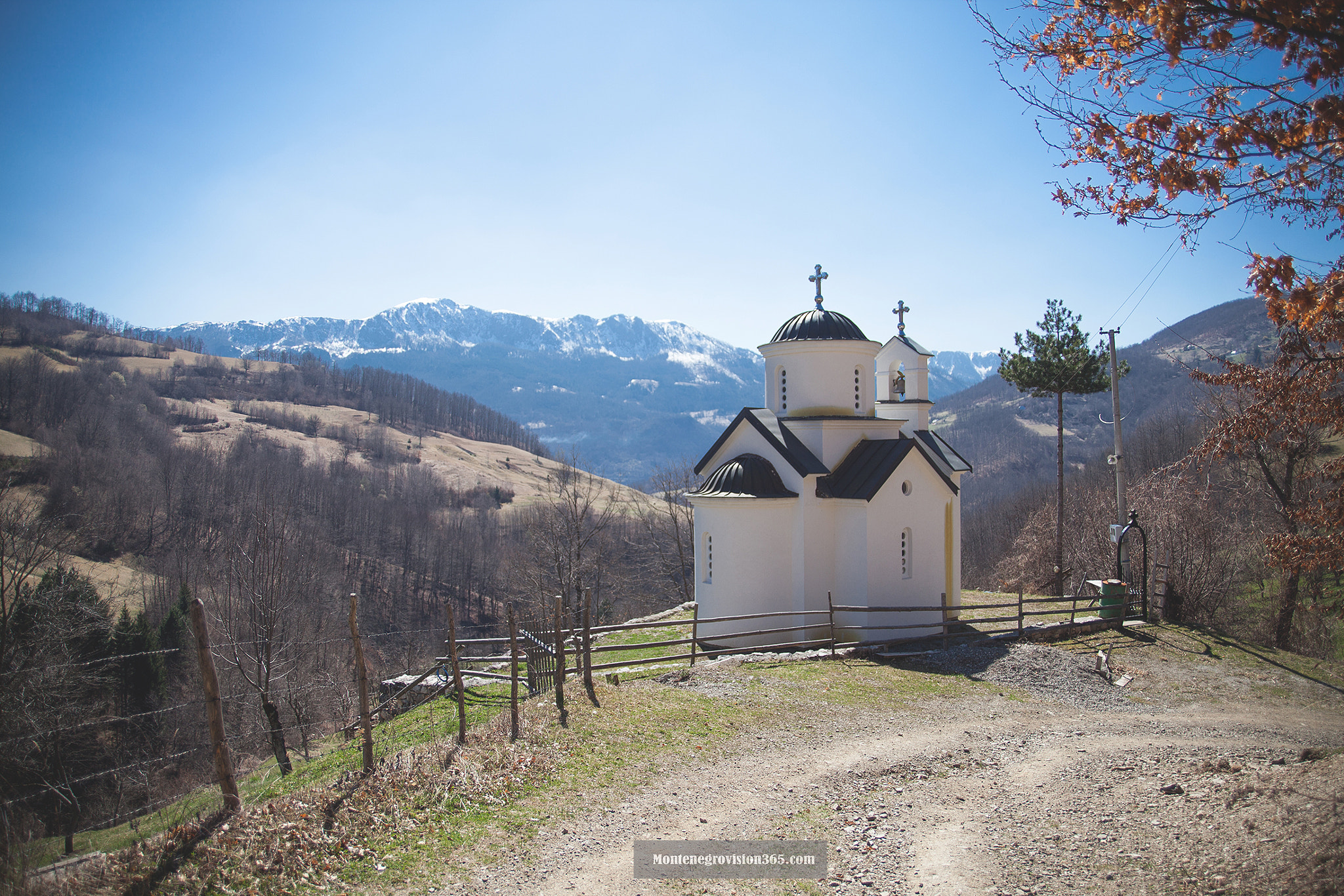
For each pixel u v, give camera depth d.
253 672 34.00
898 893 8.74
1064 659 21.80
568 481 59.81
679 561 57.62
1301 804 9.46
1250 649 24.22
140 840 10.42
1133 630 25.69
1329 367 11.02
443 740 14.37
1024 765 13.69
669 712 15.70
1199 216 9.84
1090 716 17.36
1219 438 13.03
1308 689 20.39
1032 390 37.97
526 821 10.62
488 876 9.14
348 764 15.58
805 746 14.29
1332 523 12.80
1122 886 8.53
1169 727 16.67
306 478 95.81
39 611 30.03
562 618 17.25
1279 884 7.71
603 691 16.88
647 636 28.19
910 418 31.00
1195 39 8.90
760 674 19.19
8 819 9.76
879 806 11.51
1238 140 8.85
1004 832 10.44
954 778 12.88
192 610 10.19
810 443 25.72
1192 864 8.77
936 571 25.50
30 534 32.59
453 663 13.90
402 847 9.75
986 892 8.65
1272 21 8.27
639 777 12.41
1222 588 30.11
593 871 9.29
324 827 10.02
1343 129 8.18
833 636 21.66
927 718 16.45
